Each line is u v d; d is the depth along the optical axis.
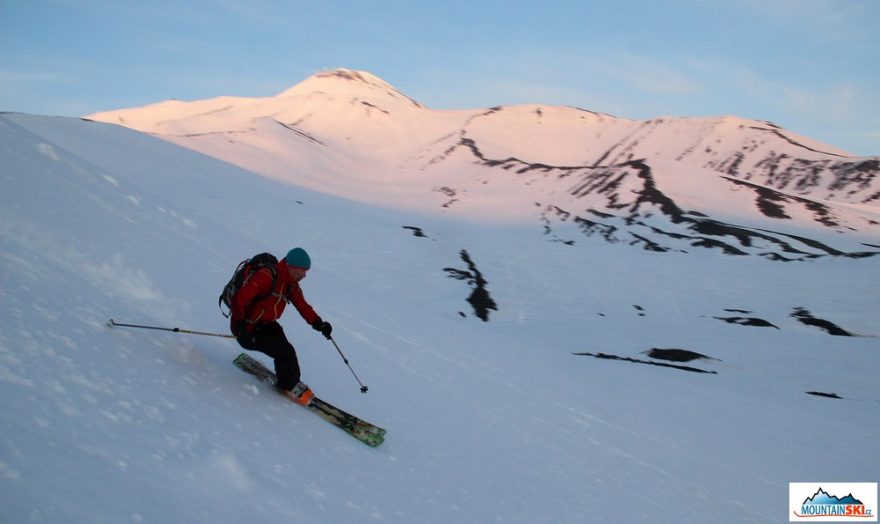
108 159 53.88
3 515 2.08
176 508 2.71
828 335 34.09
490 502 4.96
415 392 7.45
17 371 3.20
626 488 6.88
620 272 48.72
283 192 61.62
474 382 9.38
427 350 10.45
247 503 3.07
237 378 5.07
